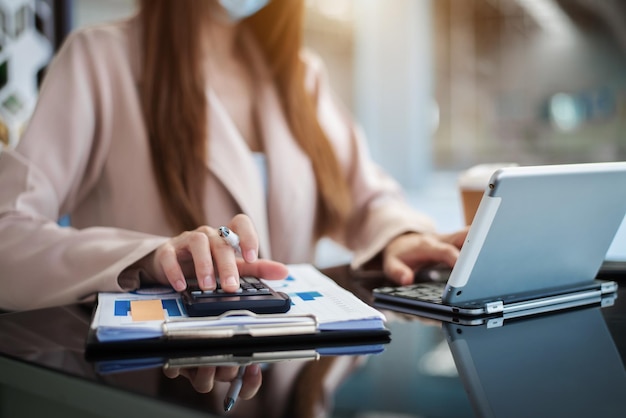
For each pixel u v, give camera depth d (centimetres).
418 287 68
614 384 36
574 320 53
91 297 62
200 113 101
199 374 37
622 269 77
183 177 99
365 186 117
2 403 39
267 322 45
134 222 100
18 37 139
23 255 67
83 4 252
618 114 308
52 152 93
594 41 309
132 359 41
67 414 35
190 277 62
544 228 54
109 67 103
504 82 336
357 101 371
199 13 104
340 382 36
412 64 354
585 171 52
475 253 52
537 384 36
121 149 101
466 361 41
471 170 70
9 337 47
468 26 340
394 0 354
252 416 30
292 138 115
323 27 369
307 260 116
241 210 102
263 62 118
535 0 322
